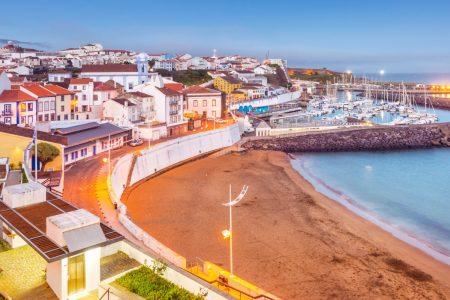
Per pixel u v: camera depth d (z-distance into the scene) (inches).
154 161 3368.6
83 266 903.1
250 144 4798.2
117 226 1812.3
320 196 2913.4
